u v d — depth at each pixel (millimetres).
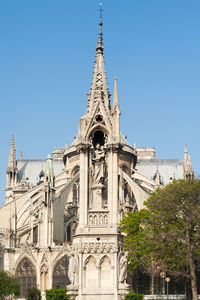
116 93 33719
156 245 71125
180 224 70875
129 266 82312
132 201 119438
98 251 30500
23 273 101375
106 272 30391
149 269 75688
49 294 62969
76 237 31312
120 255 30797
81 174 32344
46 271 100062
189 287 74812
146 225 79500
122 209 100125
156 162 169375
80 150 32688
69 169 129250
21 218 120562
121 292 29984
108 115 33125
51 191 108188
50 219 104000
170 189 73500
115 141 32469
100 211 31609
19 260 101500
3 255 101125
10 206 123500
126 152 125312
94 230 31000
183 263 70312
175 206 71000
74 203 119312
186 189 71000
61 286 98688
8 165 163875
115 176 32156
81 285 30156
